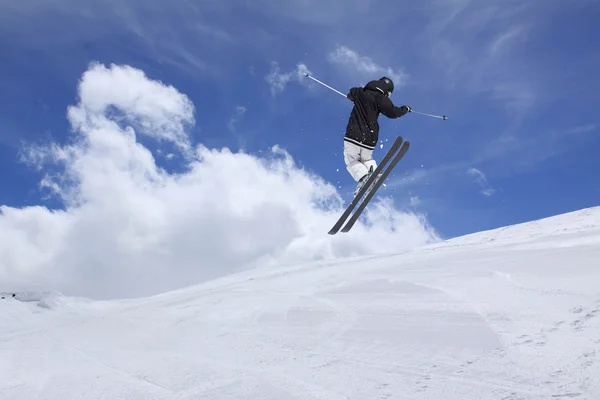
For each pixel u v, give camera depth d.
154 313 10.12
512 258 8.78
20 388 5.34
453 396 3.69
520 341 4.69
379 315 6.59
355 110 7.87
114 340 7.88
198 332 7.66
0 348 8.00
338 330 6.29
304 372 4.76
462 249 11.88
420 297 7.14
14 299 17.17
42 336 9.12
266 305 8.82
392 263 11.43
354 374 4.50
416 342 5.20
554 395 3.46
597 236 9.88
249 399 4.15
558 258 7.94
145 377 5.27
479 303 6.25
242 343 6.43
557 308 5.46
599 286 5.90
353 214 8.10
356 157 7.97
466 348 4.76
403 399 3.76
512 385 3.75
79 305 16.91
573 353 4.18
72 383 5.32
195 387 4.70
